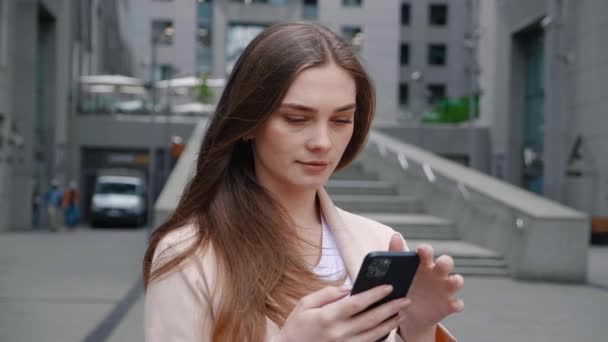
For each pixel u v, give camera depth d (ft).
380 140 62.54
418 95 179.93
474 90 107.55
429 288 4.58
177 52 148.05
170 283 4.67
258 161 5.24
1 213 78.43
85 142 107.34
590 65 76.69
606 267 44.98
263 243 4.85
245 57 4.97
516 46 102.01
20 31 84.79
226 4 147.64
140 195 101.86
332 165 4.90
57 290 32.19
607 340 22.89
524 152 101.50
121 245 59.57
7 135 79.46
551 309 28.17
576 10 80.12
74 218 85.20
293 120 4.78
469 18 160.35
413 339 4.75
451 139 112.27
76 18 113.39
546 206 37.37
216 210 4.99
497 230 38.55
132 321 25.04
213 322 4.61
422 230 43.19
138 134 108.37
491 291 32.27
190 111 111.14
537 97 97.40
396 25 141.69
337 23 142.61
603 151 73.77
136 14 148.36
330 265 5.16
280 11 146.72
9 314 26.11
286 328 4.08
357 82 5.39
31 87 84.99
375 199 48.55
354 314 4.10
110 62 174.29
